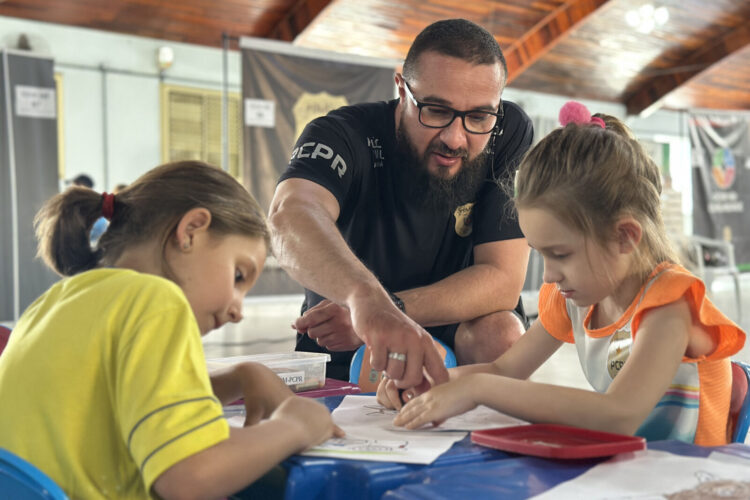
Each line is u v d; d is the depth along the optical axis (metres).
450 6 8.60
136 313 0.81
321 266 1.37
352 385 1.41
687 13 9.62
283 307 8.95
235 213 0.93
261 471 0.78
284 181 1.74
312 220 1.51
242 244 0.95
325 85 6.38
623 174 1.07
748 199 8.98
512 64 9.62
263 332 6.64
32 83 5.94
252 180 6.15
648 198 1.10
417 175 1.78
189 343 0.81
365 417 1.07
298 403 0.90
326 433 0.88
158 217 0.91
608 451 0.79
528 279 9.45
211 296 0.92
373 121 1.88
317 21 8.12
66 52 8.25
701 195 8.78
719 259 7.58
